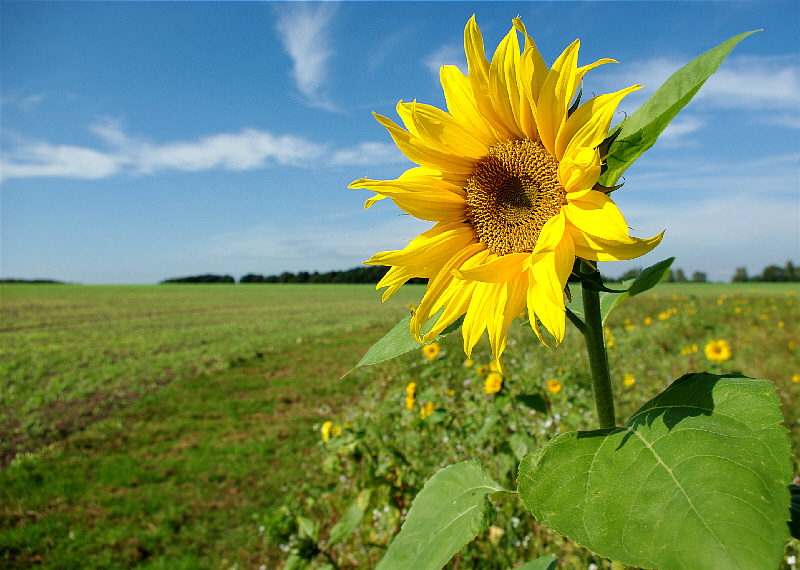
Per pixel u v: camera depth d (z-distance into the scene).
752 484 0.79
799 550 2.52
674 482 0.87
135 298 42.75
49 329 21.78
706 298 24.28
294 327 21.75
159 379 11.87
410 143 1.38
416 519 1.42
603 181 1.14
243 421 8.49
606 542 0.85
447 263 1.36
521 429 3.57
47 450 7.47
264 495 5.66
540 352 9.27
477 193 1.38
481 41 1.31
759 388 0.93
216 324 23.45
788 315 15.51
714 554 0.74
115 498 5.86
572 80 1.16
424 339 1.31
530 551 3.23
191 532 5.06
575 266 1.17
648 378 7.39
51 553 4.82
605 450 0.99
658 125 1.03
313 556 3.08
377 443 4.29
